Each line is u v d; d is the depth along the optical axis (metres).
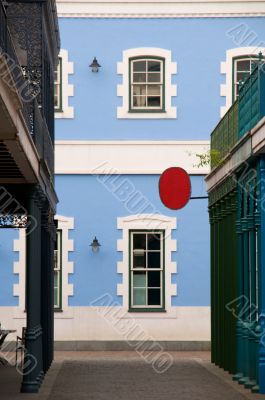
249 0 37.62
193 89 37.59
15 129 18.11
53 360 31.75
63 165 37.53
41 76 25.12
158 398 21.59
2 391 23.16
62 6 37.62
